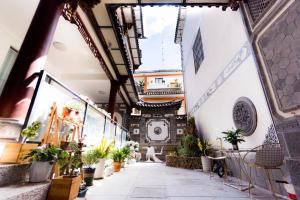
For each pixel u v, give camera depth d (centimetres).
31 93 291
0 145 231
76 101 436
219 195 320
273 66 319
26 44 312
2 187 202
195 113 1088
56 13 365
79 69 971
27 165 249
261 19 349
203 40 859
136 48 966
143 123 1468
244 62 466
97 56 764
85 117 475
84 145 414
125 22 777
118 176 543
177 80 1772
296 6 271
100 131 626
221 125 641
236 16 507
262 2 360
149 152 1266
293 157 275
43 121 310
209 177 532
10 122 252
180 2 500
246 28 402
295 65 273
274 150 319
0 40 599
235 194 328
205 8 817
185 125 1424
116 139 875
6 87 280
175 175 571
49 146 263
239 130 446
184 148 883
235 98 521
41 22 336
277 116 309
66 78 1001
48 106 320
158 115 1491
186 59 1352
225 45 590
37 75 301
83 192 279
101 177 488
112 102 975
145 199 292
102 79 1017
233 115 519
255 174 410
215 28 685
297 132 268
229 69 561
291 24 280
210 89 763
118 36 652
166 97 1673
